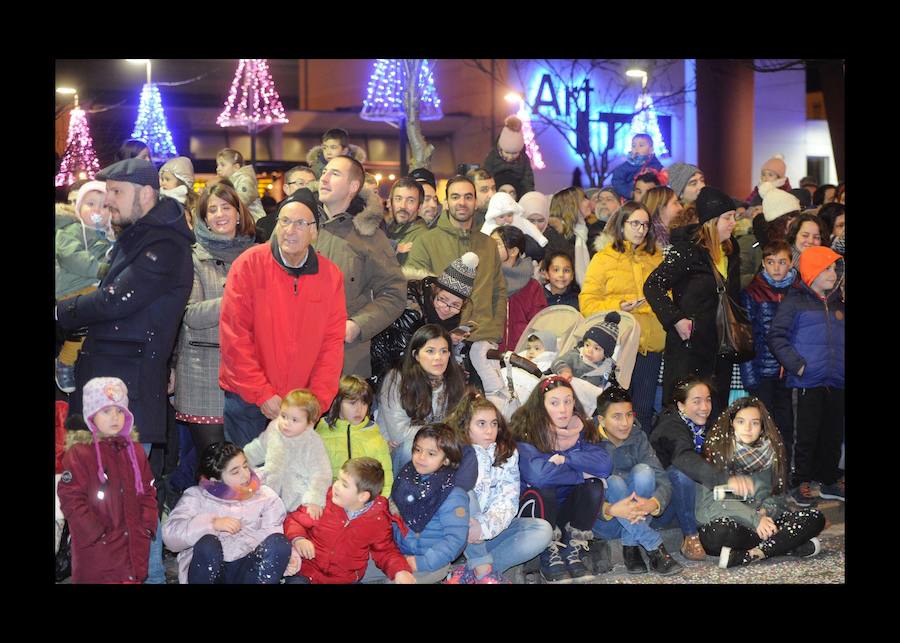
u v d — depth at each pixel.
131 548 4.47
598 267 6.42
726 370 6.39
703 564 5.33
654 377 6.38
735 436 5.41
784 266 6.60
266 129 21.25
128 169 4.70
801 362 6.33
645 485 5.21
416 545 4.77
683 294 6.20
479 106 22.17
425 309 5.55
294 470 4.78
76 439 4.47
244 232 5.19
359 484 4.64
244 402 4.96
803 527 5.33
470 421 4.90
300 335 4.96
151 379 4.71
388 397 5.22
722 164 21.81
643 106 18.23
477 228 6.29
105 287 4.66
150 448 4.80
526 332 6.22
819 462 6.49
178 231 4.77
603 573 5.18
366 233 5.46
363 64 26.08
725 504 5.30
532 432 5.11
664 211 6.72
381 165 21.23
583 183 21.69
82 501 4.40
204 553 4.43
